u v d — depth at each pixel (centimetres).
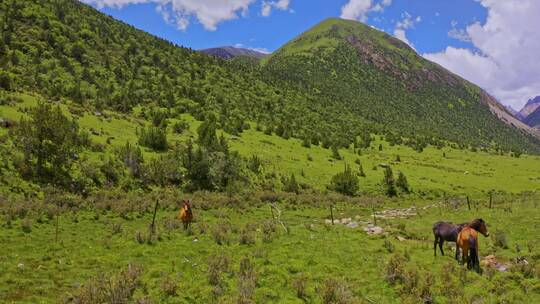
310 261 1798
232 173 5503
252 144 8131
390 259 1686
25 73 9475
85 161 4397
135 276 1530
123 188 4306
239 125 9425
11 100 6141
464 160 11762
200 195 4700
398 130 17875
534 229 2416
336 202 5381
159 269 1658
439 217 3378
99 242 2252
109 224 2931
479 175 8938
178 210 3844
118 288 1354
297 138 10400
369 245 2130
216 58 19400
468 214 3359
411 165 9338
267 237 2288
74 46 12588
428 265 1755
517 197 5928
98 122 6669
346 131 13762
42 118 4019
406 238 2406
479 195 6781
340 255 1917
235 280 1526
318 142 10038
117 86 11338
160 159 5203
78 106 7625
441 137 18688
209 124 7956
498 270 1672
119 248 2109
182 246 2147
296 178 6456
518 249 1959
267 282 1520
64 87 9269
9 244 2128
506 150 18300
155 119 8044
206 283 1500
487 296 1395
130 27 18662
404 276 1518
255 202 4834
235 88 15238
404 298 1368
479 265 1741
